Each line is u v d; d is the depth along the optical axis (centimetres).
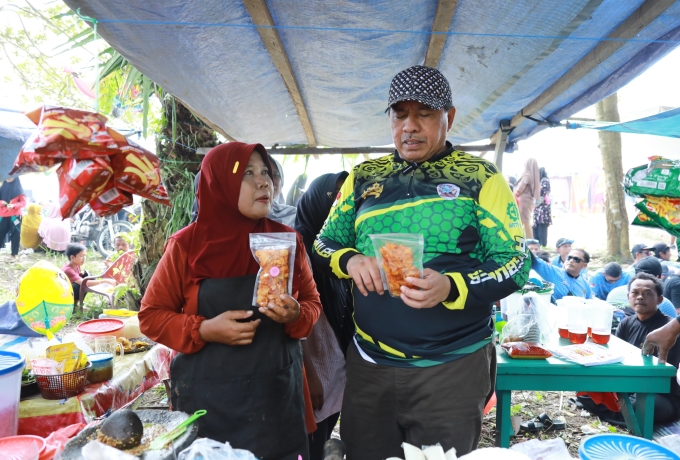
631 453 115
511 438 369
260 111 362
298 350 187
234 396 164
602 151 1108
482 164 186
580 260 525
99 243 1179
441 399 180
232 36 232
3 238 856
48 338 266
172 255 173
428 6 222
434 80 180
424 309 181
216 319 161
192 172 491
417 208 184
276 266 157
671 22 215
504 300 344
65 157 113
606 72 282
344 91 326
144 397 395
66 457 108
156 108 526
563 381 255
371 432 197
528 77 303
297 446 177
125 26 198
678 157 178
